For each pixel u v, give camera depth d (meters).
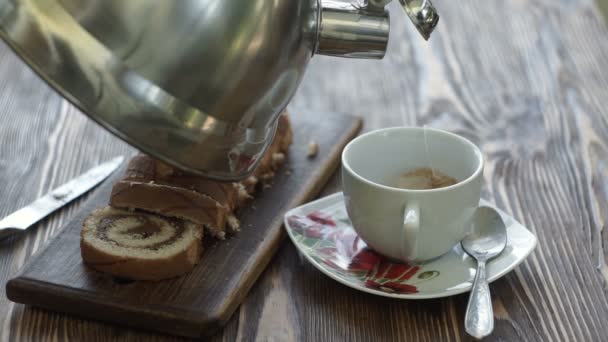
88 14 0.58
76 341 0.65
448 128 0.95
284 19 0.62
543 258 0.73
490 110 0.99
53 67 0.58
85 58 0.59
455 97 1.02
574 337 0.65
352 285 0.68
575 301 0.68
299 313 0.68
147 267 0.68
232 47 0.61
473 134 0.94
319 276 0.71
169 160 0.60
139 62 0.59
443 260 0.71
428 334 0.66
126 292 0.67
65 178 0.85
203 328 0.65
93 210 0.76
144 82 0.60
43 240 0.75
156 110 0.60
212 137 0.62
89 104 0.59
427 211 0.67
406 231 0.66
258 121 0.64
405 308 0.68
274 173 0.84
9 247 0.74
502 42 1.14
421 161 0.75
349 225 0.75
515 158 0.89
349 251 0.73
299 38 0.64
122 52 0.59
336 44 0.66
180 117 0.61
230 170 0.64
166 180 0.76
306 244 0.73
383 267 0.70
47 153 0.89
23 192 0.82
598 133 0.93
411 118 0.98
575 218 0.79
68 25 0.58
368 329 0.66
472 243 0.72
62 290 0.67
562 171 0.86
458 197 0.68
